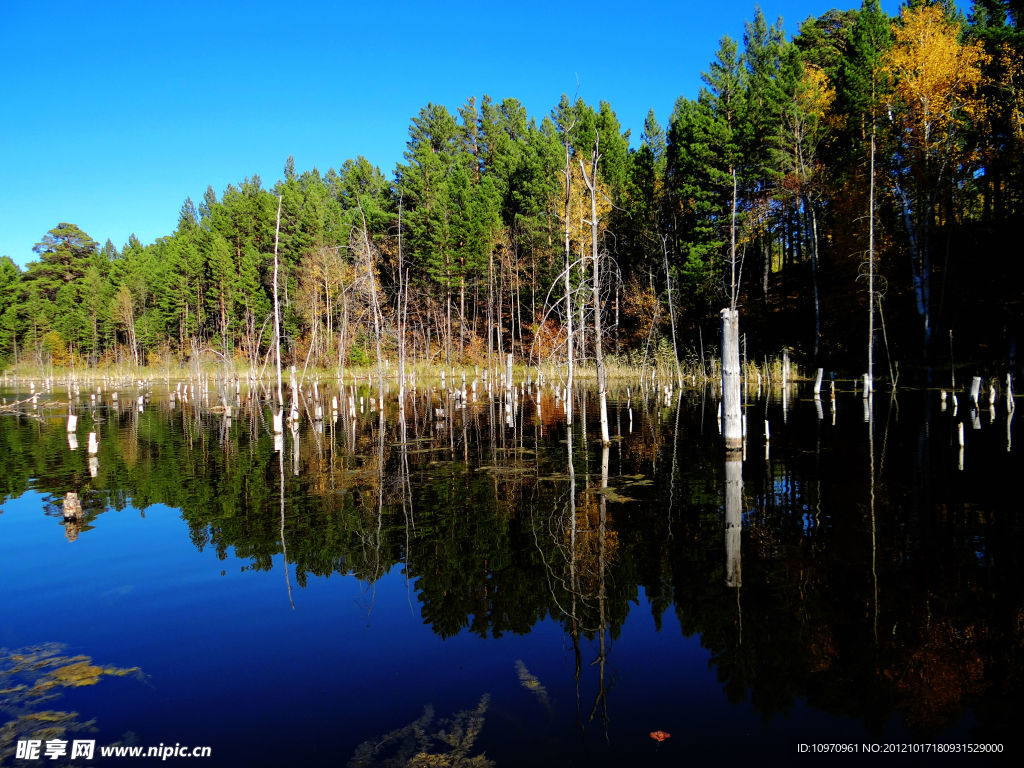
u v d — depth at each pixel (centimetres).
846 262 3075
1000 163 2688
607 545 850
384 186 5966
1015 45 2619
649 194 4447
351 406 2714
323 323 5638
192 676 545
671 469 1352
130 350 7175
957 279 2794
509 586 725
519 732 439
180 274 6881
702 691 490
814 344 3528
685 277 3934
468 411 2752
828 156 3612
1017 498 985
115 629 652
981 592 639
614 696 486
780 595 656
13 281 7631
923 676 498
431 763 401
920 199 2802
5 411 3253
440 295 5300
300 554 877
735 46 4034
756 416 2155
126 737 447
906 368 2820
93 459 1719
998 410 1955
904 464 1266
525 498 1143
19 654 596
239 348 6619
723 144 3628
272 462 1622
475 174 6197
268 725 460
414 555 848
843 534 843
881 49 3238
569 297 1838
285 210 6091
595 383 4125
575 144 4350
